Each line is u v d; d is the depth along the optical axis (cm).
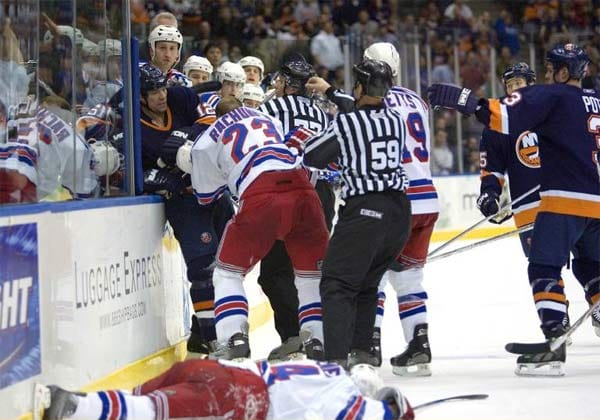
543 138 1416
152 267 1353
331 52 3269
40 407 845
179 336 1481
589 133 1413
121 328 1223
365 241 1254
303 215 1311
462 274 2800
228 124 1330
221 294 1294
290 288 1474
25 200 1055
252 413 899
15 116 1049
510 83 1706
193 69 1825
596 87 3988
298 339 1459
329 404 912
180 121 1458
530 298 2309
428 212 1429
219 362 908
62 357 1043
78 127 1201
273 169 1295
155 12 3422
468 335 1805
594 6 4081
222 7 3491
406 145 1435
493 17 3944
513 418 1099
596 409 1147
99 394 859
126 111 1349
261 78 2052
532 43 3969
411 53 3503
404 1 3884
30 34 1086
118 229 1227
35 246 986
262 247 1299
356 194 1260
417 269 1436
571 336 1802
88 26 1240
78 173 1195
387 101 1441
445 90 1372
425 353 1409
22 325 954
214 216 1462
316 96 1730
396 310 2134
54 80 1138
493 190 1636
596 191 1416
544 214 1417
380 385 965
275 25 3641
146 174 1404
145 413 859
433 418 1102
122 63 1342
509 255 3244
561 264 1420
